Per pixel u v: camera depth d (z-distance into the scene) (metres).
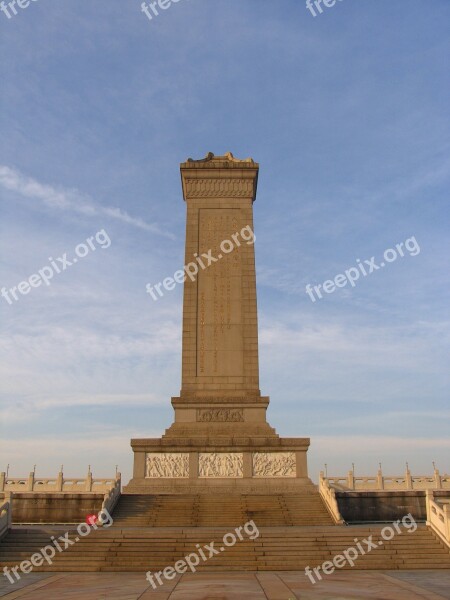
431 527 28.03
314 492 39.59
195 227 49.69
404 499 36.56
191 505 35.12
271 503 35.50
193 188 50.97
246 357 46.25
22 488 43.22
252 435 43.59
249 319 47.19
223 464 42.03
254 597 17.47
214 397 45.00
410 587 19.30
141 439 42.53
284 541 26.67
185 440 42.44
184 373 45.88
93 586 20.12
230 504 35.34
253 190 51.22
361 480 43.19
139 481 41.53
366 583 20.33
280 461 42.19
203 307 47.44
